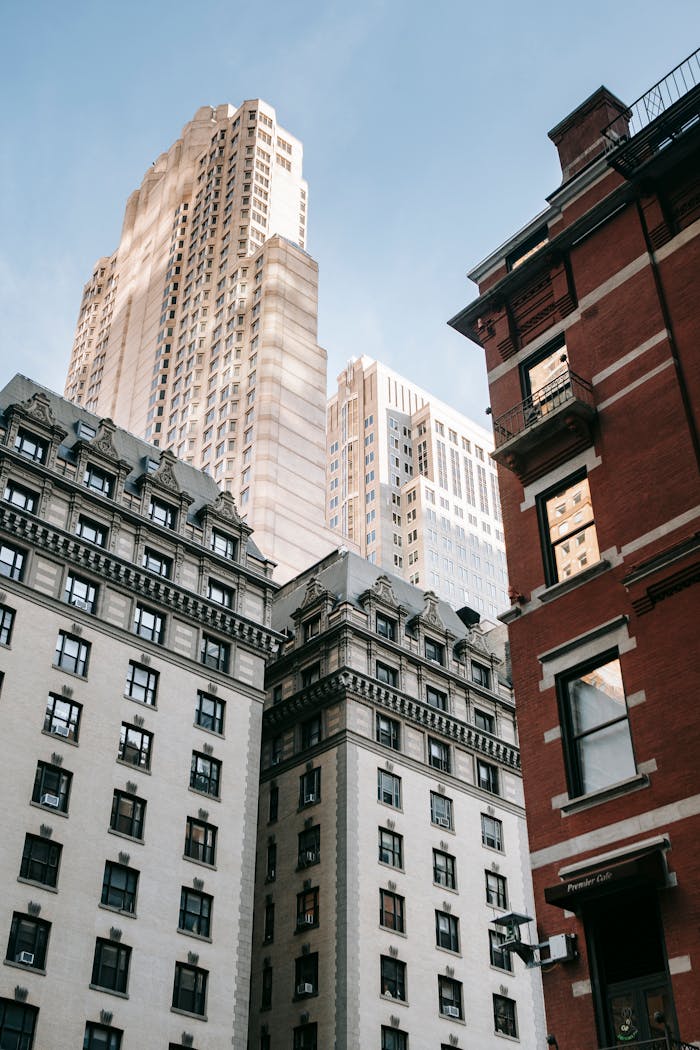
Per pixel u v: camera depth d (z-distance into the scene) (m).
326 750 61.72
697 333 29.59
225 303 154.25
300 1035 53.38
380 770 61.47
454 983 57.53
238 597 61.34
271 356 139.50
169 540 59.22
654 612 26.88
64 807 47.28
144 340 169.12
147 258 185.12
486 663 72.38
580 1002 24.25
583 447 31.45
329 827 58.59
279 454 130.12
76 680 50.78
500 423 34.97
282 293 147.62
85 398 179.88
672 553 26.69
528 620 30.59
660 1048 22.34
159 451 66.00
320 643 66.00
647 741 25.61
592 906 24.98
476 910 61.06
